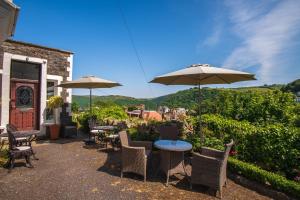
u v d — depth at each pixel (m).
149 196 3.99
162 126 6.41
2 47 7.83
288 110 7.29
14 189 4.12
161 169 4.92
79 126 11.29
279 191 4.14
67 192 4.04
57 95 9.41
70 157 6.34
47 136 9.05
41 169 5.25
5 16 4.27
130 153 4.71
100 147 7.64
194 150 6.36
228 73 4.70
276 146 4.91
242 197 4.09
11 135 5.25
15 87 8.44
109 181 4.62
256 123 7.20
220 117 7.43
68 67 9.88
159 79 5.89
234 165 5.02
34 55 8.72
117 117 11.38
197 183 4.29
